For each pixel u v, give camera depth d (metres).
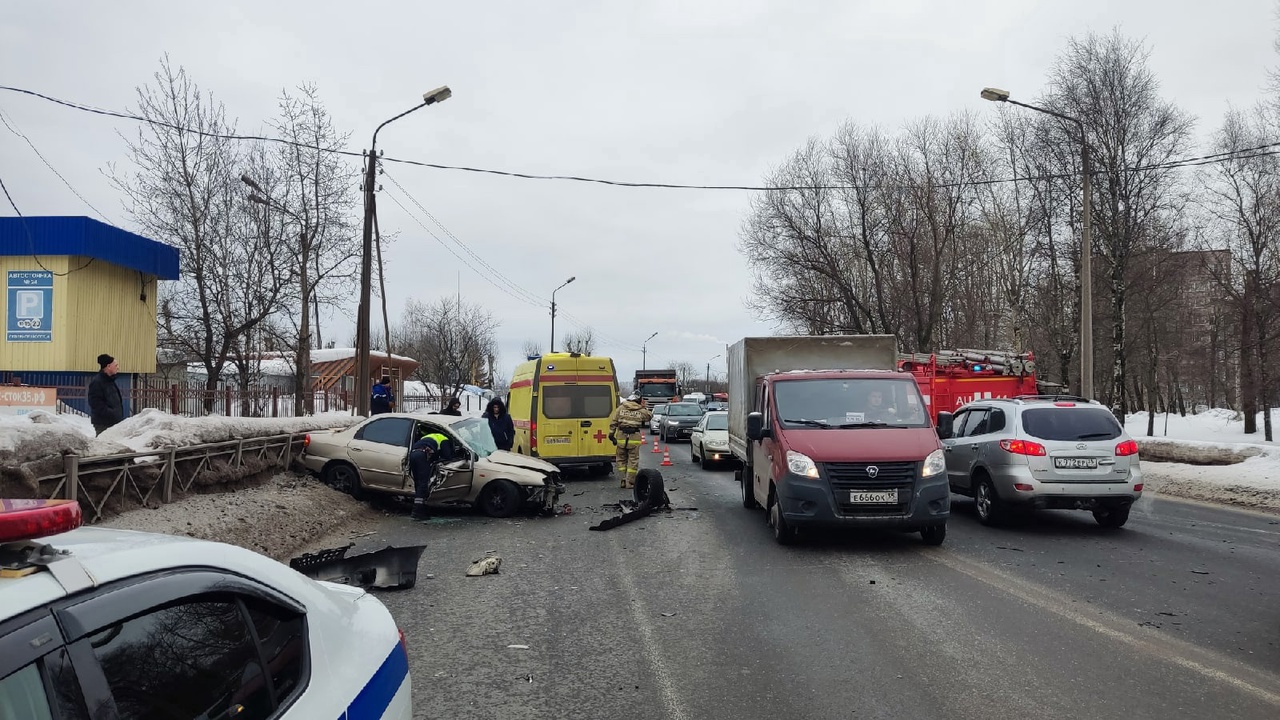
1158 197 28.28
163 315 25.05
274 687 2.12
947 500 9.03
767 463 10.30
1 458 7.05
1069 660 5.27
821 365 13.41
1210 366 42.66
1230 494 13.89
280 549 8.95
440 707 4.60
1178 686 4.77
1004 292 39.22
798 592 7.24
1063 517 11.83
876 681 4.93
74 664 1.61
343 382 36.22
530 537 10.20
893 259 36.50
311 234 25.33
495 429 16.33
